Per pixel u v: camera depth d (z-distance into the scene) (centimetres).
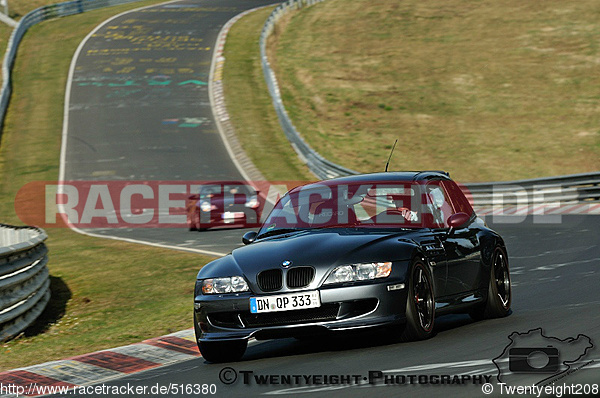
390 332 2298
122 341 3203
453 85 15438
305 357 2248
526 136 12750
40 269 4003
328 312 2197
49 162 11906
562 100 14350
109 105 14775
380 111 14200
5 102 14675
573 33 17488
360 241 2288
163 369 2364
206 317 2303
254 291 2238
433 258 2384
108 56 17825
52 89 15750
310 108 14412
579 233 5453
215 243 6384
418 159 11850
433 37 18275
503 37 17775
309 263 2220
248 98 14825
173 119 13875
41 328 3866
